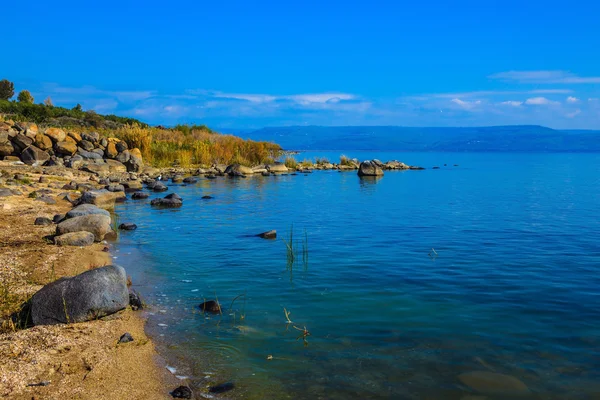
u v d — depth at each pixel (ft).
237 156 115.14
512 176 110.22
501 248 33.22
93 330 18.47
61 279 20.52
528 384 14.85
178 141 123.54
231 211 49.60
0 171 65.98
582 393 14.33
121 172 84.64
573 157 308.81
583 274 26.78
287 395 14.42
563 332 18.65
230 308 21.54
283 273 26.94
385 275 26.55
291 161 122.42
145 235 37.14
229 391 14.64
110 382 14.79
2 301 20.72
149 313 20.99
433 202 58.59
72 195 52.39
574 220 45.24
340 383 15.06
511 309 21.18
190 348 17.60
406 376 15.42
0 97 188.65
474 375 15.39
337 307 21.56
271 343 17.94
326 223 42.98
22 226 36.27
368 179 95.20
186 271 27.37
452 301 22.26
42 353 16.15
